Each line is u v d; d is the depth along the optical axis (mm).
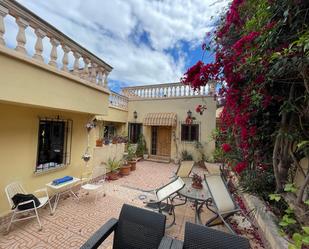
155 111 14773
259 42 2570
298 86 2699
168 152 14508
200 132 13070
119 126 15750
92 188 5840
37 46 4309
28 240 3822
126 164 10156
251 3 2832
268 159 3883
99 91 7008
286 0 2121
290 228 2791
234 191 5855
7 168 4586
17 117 4828
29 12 3975
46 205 5543
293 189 2648
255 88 3074
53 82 4770
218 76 3428
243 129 3539
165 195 4742
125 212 2902
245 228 4445
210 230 2406
